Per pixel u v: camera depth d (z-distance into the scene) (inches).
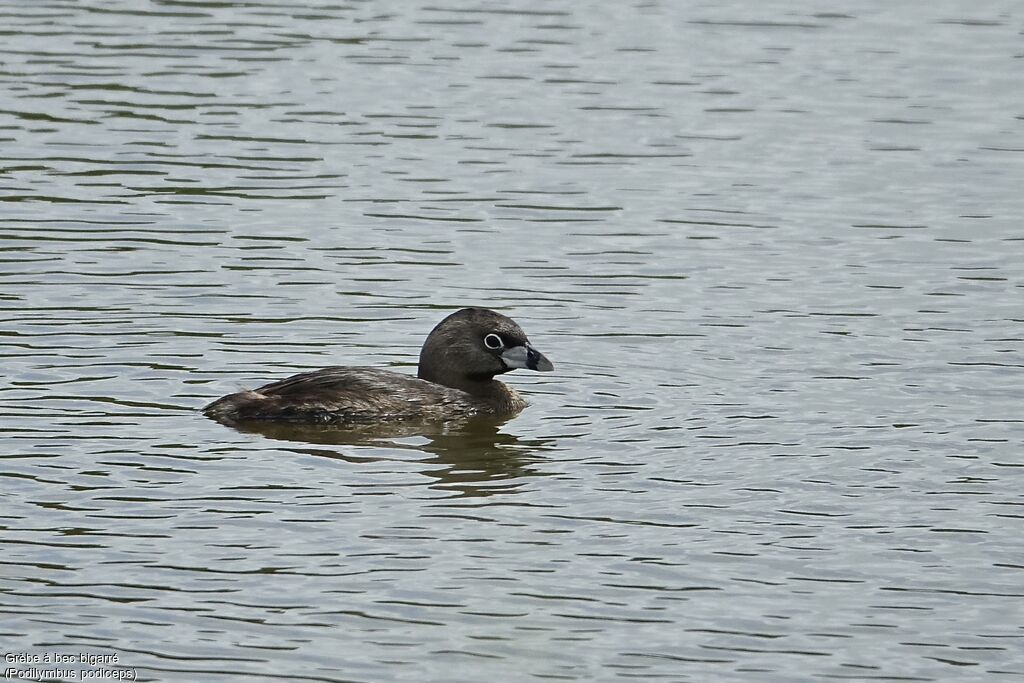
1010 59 1360.7
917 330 790.5
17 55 1296.8
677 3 1531.7
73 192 991.6
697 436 653.9
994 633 490.9
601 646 477.7
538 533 554.9
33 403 665.0
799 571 529.7
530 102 1223.5
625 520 567.2
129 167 1046.4
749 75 1307.8
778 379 724.0
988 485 602.2
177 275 848.9
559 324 796.6
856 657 474.9
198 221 945.5
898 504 584.4
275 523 557.3
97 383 693.3
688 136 1157.1
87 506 565.3
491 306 821.9
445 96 1232.2
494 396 693.9
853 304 831.7
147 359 725.3
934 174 1080.8
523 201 1008.2
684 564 533.0
